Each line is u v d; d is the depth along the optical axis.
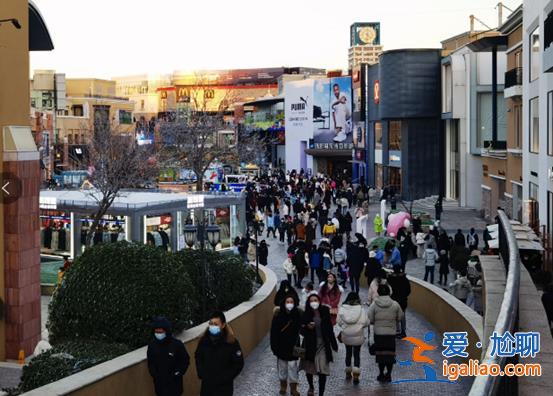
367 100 72.69
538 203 28.11
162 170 57.94
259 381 12.94
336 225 36.62
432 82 58.97
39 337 16.33
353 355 13.30
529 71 30.94
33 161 16.03
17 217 15.55
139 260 11.84
